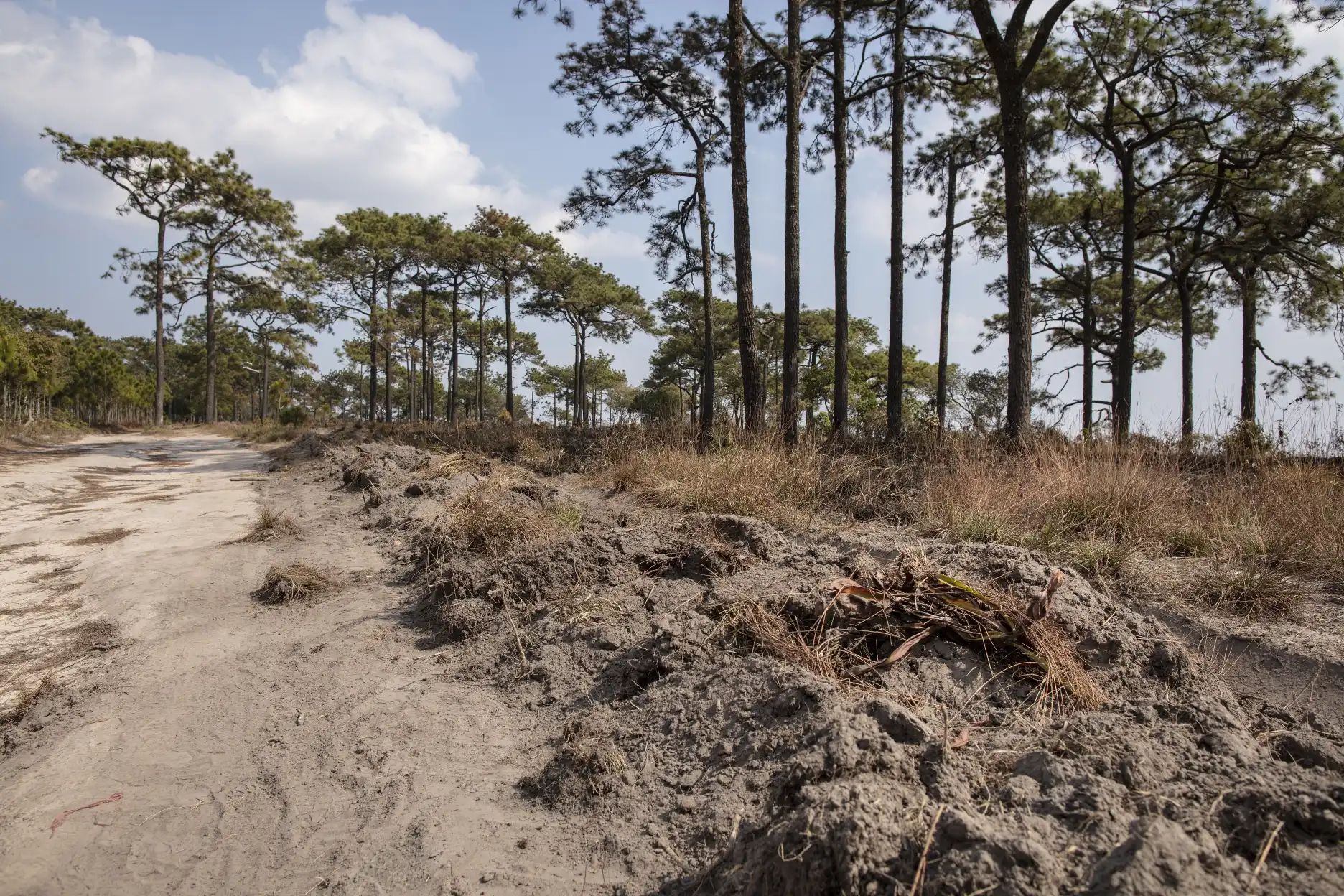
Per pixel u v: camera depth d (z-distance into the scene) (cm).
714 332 3872
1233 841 215
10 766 367
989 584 405
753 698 330
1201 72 1609
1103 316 2709
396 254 3916
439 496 923
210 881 278
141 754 372
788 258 1399
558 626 465
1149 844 194
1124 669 354
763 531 588
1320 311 1975
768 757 292
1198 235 1958
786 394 1389
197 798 333
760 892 221
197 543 802
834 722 278
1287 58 1507
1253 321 2034
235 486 1285
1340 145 1591
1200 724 291
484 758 351
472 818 302
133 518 952
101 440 2472
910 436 1224
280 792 335
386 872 274
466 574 549
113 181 3922
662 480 862
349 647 496
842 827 214
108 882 280
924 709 330
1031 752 279
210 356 4431
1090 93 1734
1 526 909
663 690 368
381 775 341
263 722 401
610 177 1859
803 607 398
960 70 1647
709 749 314
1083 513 601
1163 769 260
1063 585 405
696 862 258
